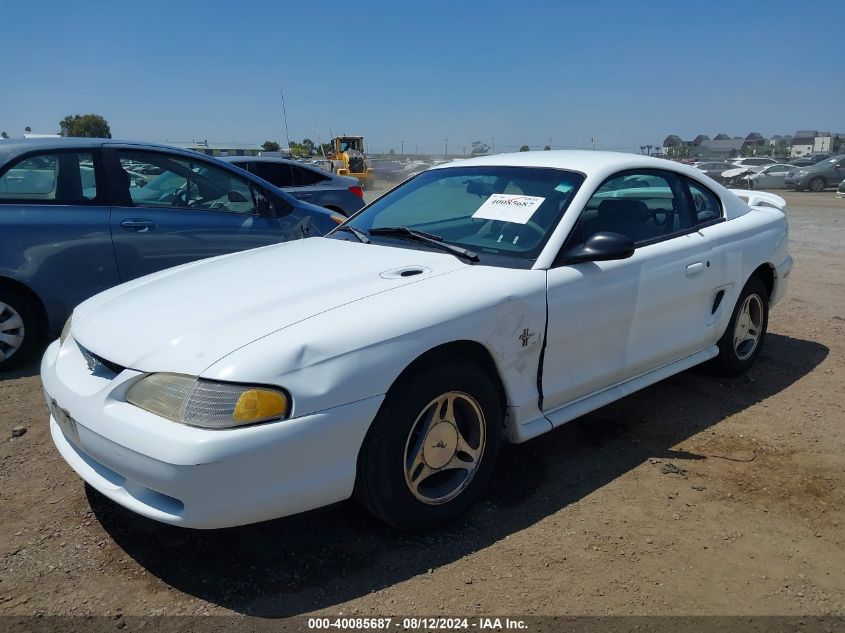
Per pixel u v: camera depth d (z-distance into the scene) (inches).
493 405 114.2
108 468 97.7
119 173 200.4
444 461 108.8
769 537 110.2
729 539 109.4
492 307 111.5
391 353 99.0
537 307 117.8
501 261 125.0
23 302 185.6
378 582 98.6
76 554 105.3
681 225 157.6
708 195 168.1
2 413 158.6
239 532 110.7
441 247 132.0
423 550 106.0
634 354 140.7
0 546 107.1
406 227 145.5
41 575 100.3
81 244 190.2
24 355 187.5
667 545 107.7
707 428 150.6
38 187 188.4
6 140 191.0
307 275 120.0
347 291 110.3
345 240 146.8
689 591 97.0
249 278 121.6
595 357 132.0
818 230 522.0
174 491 88.6
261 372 90.7
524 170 146.8
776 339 218.5
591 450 140.0
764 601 95.3
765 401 166.1
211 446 87.3
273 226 226.5
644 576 100.0
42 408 161.8
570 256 125.6
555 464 134.1
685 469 132.2
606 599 95.0
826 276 327.0
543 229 129.0
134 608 93.4
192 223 209.5
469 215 140.4
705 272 153.9
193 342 97.6
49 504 119.5
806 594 96.9
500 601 94.5
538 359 121.0
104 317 113.6
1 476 129.3
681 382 178.1
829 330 229.6
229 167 222.5
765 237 175.0
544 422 124.4
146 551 106.1
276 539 108.8
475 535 110.2
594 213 136.4
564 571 101.0
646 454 138.4
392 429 100.0
